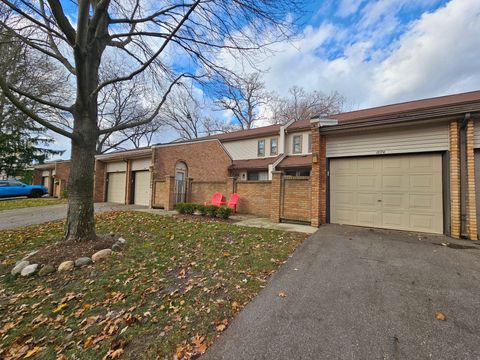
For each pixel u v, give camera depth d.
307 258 4.44
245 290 3.22
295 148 16.64
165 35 5.26
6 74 6.64
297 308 2.76
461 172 5.72
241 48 5.25
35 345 2.25
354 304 2.82
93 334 2.37
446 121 5.98
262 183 10.31
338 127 7.17
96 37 5.16
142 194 14.30
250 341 2.21
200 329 2.40
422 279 3.44
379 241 5.46
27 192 18.17
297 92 26.05
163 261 4.34
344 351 2.06
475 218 5.53
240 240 5.70
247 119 25.83
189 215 9.78
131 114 19.75
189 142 15.05
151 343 2.21
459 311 2.63
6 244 5.50
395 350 2.07
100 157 16.28
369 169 7.14
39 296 3.22
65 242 4.89
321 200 7.63
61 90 12.05
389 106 14.13
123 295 3.13
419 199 6.39
